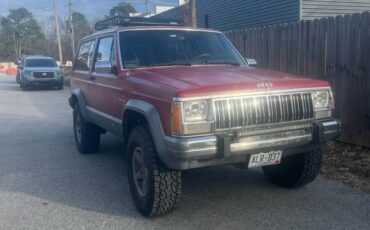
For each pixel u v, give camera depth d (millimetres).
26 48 78688
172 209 4535
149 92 4398
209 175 5992
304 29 7820
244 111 4086
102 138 8789
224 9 18719
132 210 4832
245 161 4281
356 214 4484
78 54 7738
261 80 4289
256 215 4551
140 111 4473
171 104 3945
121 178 6082
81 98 7102
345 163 6184
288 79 4449
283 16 14797
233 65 5680
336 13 14406
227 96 4031
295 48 8070
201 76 4527
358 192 5098
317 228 4184
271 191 5285
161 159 4121
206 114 3971
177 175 4348
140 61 5441
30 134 9703
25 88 23281
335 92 7305
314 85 4488
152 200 4367
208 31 6230
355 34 6840
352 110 7027
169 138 3973
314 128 4465
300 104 4383
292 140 4340
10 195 5449
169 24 6629
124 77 5094
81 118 7242
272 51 8711
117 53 5492
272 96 4223
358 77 6859
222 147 3955
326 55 7402
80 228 4387
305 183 5191
